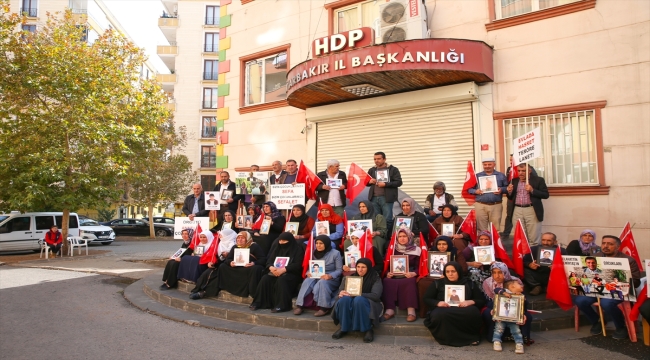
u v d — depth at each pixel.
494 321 5.65
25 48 16.25
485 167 8.15
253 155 13.02
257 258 7.96
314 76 9.51
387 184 8.12
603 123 8.21
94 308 8.00
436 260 6.42
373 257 6.81
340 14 11.62
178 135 35.16
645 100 7.86
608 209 8.07
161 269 12.70
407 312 6.58
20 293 9.35
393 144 10.46
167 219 31.36
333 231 7.98
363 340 5.92
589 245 6.89
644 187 7.77
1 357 5.31
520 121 9.06
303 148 12.01
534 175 8.02
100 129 16.50
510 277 6.01
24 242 17.88
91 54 17.36
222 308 7.24
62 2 33.59
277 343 5.85
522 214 7.97
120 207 39.00
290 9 12.50
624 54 8.09
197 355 5.36
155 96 19.69
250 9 13.42
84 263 14.30
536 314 6.45
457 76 9.06
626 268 5.68
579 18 8.55
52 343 5.86
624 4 8.15
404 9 9.72
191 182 30.86
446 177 9.71
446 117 9.81
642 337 5.88
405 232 6.96
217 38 39.81
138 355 5.36
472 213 7.53
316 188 8.73
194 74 39.31
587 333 6.09
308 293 6.86
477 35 9.60
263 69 13.16
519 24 9.14
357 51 8.96
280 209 9.02
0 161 15.48
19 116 16.44
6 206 16.77
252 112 13.17
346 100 10.98
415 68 8.60
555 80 8.72
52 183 16.20
